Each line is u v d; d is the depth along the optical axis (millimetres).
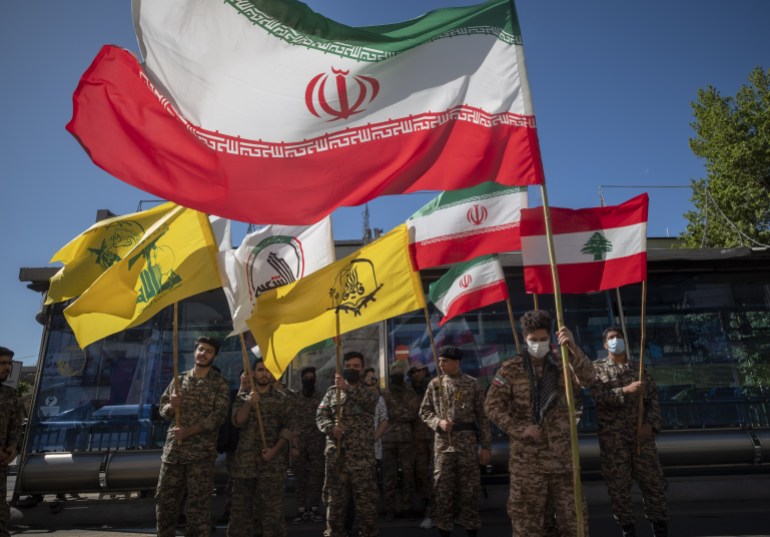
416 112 3885
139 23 3574
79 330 5277
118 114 3457
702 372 8727
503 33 4062
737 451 8016
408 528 6824
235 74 3693
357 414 5605
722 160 18688
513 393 3850
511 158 3840
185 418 5113
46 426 8078
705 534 6113
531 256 5055
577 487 3287
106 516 7590
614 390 5383
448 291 6879
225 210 3488
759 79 19141
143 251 5211
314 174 3652
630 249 5223
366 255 5918
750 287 9148
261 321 5648
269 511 5246
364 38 3939
